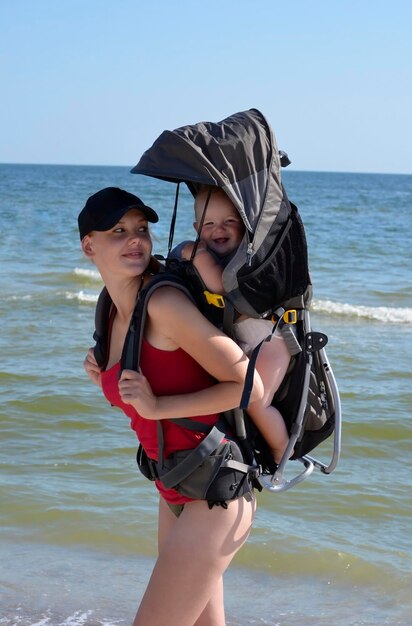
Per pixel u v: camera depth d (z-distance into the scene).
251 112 2.98
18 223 31.09
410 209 47.53
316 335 2.82
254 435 2.90
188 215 36.25
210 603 3.00
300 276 2.80
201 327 2.64
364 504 5.50
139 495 5.60
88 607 4.21
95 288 15.72
